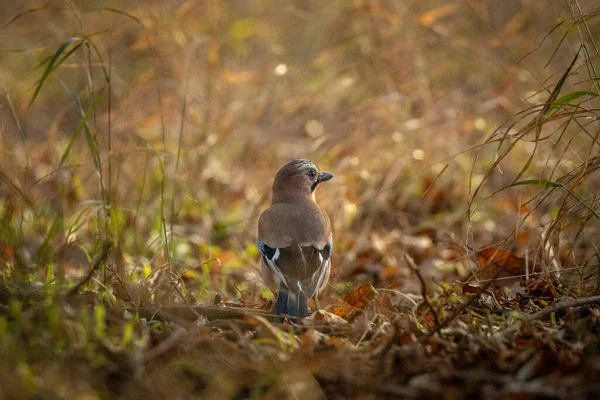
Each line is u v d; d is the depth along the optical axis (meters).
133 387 6.94
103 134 15.26
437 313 8.48
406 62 16.31
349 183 14.44
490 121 16.30
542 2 16.14
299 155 15.94
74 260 12.03
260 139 16.42
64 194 12.24
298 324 8.88
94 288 9.70
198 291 11.15
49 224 12.42
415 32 16.70
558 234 10.09
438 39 16.53
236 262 12.59
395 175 14.75
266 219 11.05
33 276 10.05
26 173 11.59
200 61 16.38
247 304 10.53
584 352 7.52
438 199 14.70
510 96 15.48
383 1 17.28
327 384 7.16
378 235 13.81
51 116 17.72
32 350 7.23
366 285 10.15
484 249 11.05
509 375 7.19
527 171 14.25
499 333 8.05
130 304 9.05
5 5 19.55
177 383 7.02
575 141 13.90
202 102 15.70
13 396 6.54
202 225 13.85
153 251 12.25
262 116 17.09
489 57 16.42
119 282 9.56
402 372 7.24
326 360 7.43
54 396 6.56
